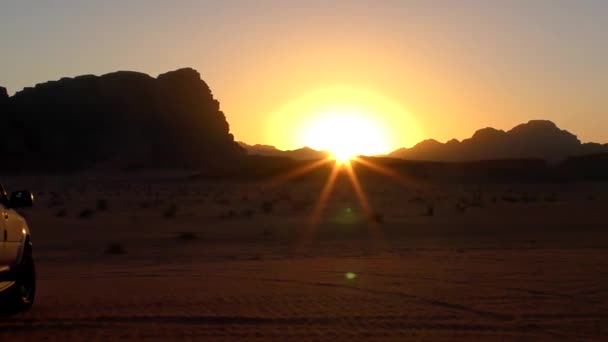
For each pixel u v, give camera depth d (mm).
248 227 40469
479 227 39188
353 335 11539
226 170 166500
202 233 36781
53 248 29938
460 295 14922
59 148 177250
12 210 13375
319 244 30125
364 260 22047
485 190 117688
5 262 12414
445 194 96000
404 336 11477
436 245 28641
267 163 172250
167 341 11188
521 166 173875
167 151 189875
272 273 18734
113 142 184000
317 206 63188
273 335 11547
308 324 12320
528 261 21047
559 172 171500
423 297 14719
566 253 23625
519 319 12641
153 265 22234
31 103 186750
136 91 199250
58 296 15227
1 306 13039
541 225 40219
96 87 196125
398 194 94188
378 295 15000
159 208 60844
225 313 13172
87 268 21719
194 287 16312
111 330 11922
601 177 169500
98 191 105688
